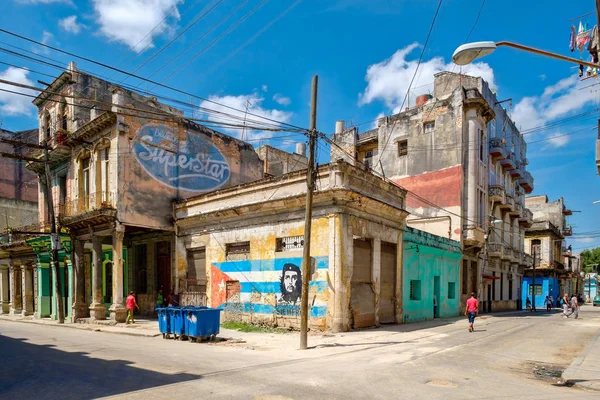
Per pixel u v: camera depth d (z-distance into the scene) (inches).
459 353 455.5
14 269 1250.6
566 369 366.3
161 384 295.1
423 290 874.1
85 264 1056.2
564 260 2586.1
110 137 857.5
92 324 830.5
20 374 330.3
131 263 1040.8
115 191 826.2
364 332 627.5
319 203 653.9
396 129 1254.3
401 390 287.3
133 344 526.6
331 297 623.5
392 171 1244.5
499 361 418.0
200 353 445.4
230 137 1071.0
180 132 950.4
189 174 960.9
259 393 272.2
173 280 895.7
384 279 748.0
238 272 762.2
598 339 581.3
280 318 681.6
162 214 895.1
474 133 1130.0
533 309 1485.0
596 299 2443.4
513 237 1542.8
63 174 1049.5
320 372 342.0
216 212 799.7
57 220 963.3
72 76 970.1
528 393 289.1
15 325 898.7
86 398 259.6
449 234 1089.4
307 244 505.0
